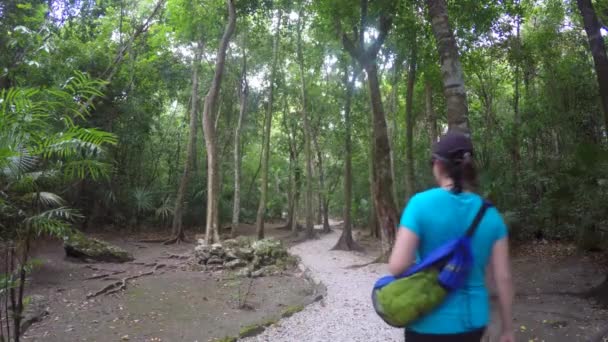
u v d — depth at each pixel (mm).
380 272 10844
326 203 25312
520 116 15680
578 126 13875
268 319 7023
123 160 19094
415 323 1626
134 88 18078
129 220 19406
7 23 10547
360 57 11633
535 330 5977
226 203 24766
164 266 12164
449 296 1594
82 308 7840
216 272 11656
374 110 11492
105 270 11133
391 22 11219
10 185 4078
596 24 6977
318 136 25906
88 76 4711
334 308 7504
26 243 4098
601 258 10344
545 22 15328
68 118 4453
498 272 1674
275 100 24547
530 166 14594
